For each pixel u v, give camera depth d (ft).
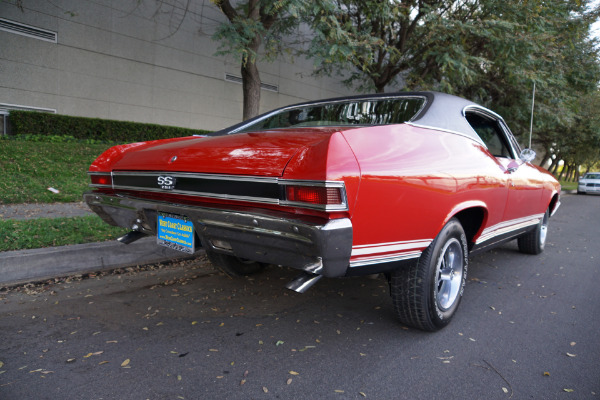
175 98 47.91
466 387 6.90
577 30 36.22
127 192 9.12
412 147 7.89
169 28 46.37
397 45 37.78
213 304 10.30
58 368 7.02
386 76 40.65
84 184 24.54
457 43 31.40
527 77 34.91
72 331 8.49
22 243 12.21
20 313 9.32
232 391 6.53
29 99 37.52
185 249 8.12
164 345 8.01
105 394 6.31
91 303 10.06
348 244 6.43
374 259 7.25
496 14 33.24
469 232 10.57
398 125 8.00
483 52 37.55
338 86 65.26
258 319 9.46
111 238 13.71
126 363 7.27
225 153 7.38
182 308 9.97
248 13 29.76
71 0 39.14
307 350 8.02
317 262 6.51
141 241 13.33
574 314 10.61
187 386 6.62
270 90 56.85
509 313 10.55
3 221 14.74
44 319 9.04
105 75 42.14
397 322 9.57
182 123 48.91
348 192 6.31
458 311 10.56
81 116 40.70
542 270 15.12
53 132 36.52
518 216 12.86
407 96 9.76
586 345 8.71
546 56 37.45
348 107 10.03
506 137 12.66
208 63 50.47
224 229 7.17
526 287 12.94
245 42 25.46
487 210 10.05
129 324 8.94
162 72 46.44
